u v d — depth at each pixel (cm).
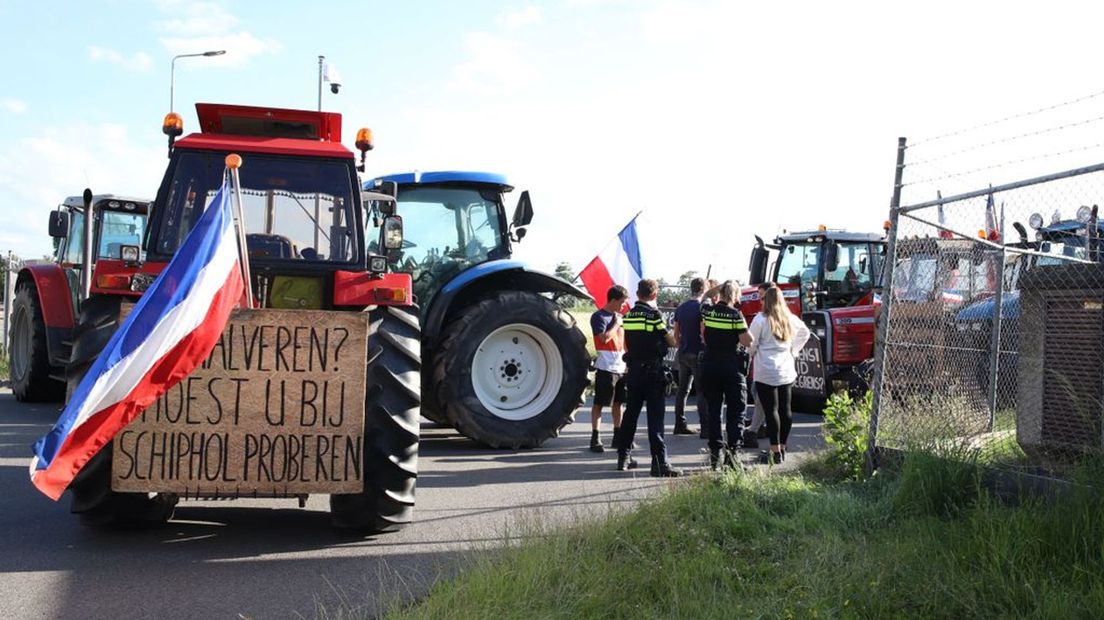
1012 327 868
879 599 425
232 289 528
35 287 1280
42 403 1300
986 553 465
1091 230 929
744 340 832
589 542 521
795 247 1557
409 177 1047
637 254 1412
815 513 584
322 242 671
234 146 669
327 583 507
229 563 546
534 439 1002
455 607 433
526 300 1000
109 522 602
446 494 758
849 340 1320
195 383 556
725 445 851
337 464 568
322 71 1152
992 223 896
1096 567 437
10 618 448
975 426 752
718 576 471
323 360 567
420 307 1038
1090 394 614
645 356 841
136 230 1273
